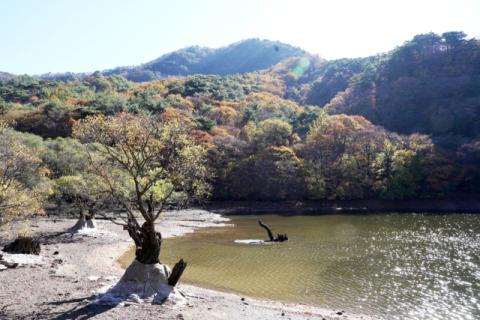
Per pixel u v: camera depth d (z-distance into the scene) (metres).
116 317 10.93
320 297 16.97
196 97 141.38
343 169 78.94
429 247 30.56
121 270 20.72
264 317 12.71
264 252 28.45
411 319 14.26
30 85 154.75
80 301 12.53
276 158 81.56
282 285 18.95
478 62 131.38
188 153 16.81
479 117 102.44
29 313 10.87
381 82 149.50
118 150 16.14
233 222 52.38
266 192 76.06
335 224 48.34
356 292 17.81
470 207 69.44
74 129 16.11
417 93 125.88
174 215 58.53
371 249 29.83
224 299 15.16
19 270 16.86
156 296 13.43
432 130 107.88
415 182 76.81
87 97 126.56
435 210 66.75
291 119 111.38
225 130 97.88
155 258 14.61
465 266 23.58
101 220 44.34
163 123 16.73
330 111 142.12
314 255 27.23
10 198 18.28
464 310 15.33
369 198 76.25
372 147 81.00
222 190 78.38
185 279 19.83
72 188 34.59
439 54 143.12
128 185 22.12
